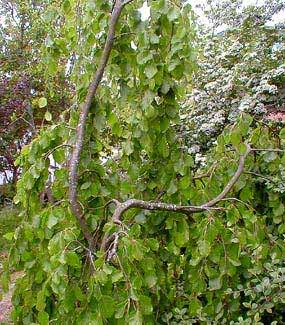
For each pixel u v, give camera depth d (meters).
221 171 2.29
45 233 2.06
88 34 2.26
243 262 2.22
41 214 2.04
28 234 2.12
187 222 2.25
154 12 2.10
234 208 1.98
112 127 2.37
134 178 2.32
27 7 9.77
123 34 2.20
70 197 2.05
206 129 5.20
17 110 9.59
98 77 2.12
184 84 2.26
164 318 2.33
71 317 1.83
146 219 2.27
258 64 5.50
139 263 1.86
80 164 2.27
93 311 1.70
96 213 2.23
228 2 7.13
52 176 2.30
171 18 2.00
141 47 2.06
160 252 2.33
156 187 2.38
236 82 5.39
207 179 2.38
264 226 2.27
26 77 9.49
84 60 2.35
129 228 1.98
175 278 2.50
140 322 1.59
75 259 1.74
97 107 2.30
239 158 2.23
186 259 2.29
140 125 2.17
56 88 7.72
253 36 6.11
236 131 2.11
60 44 2.42
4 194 11.12
